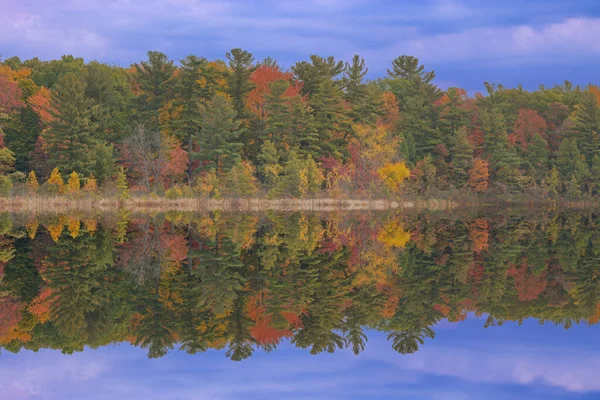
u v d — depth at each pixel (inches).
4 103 2709.2
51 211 2021.4
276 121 2844.5
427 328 637.3
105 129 2787.9
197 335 591.2
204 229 1568.7
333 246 1288.1
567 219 2425.0
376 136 2807.6
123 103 2970.0
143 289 798.5
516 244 1403.8
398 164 2741.1
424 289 852.6
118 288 801.6
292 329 623.8
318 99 3041.3
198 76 2874.0
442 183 3243.1
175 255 1104.8
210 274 917.8
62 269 922.7
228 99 2886.3
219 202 2347.4
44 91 2945.4
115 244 1219.9
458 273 989.8
